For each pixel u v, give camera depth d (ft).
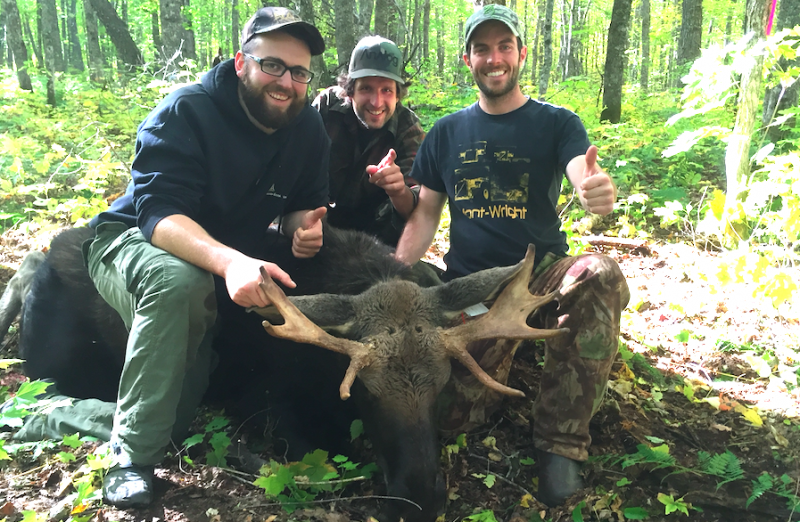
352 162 16.99
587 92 45.01
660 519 9.26
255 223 12.32
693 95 22.35
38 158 25.72
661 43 88.58
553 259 12.20
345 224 17.47
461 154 12.88
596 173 9.76
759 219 18.88
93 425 10.50
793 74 21.04
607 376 10.02
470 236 12.73
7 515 8.63
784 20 29.71
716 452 11.00
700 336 15.25
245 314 12.00
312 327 9.08
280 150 11.86
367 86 16.10
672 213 21.12
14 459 10.10
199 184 10.75
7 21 48.19
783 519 9.32
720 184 26.40
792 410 12.13
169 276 9.25
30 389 9.68
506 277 9.95
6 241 20.12
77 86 46.62
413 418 9.15
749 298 16.35
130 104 33.78
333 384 11.23
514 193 12.42
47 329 13.07
